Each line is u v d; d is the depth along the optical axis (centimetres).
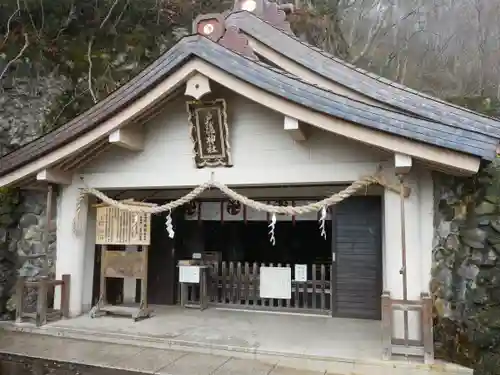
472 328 506
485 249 515
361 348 557
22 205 788
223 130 639
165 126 706
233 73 562
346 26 2123
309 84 553
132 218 738
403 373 483
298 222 1174
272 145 650
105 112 625
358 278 764
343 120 526
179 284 905
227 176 667
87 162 735
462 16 2142
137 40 1280
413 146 502
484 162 518
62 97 1115
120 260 760
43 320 683
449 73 1977
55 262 757
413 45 2116
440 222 573
